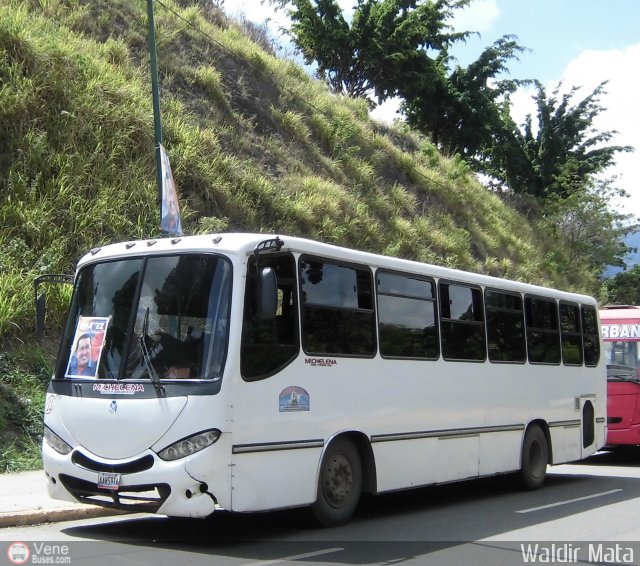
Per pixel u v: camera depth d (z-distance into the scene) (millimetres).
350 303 9320
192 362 7668
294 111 27828
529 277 32438
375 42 36094
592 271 41250
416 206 29906
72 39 20516
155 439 7484
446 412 10680
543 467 12891
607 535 8906
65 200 16141
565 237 41500
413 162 31953
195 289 7980
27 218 15305
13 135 16312
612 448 17719
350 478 9047
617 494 12328
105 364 8055
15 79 16906
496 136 43250
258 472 7738
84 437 7867
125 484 7523
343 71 36969
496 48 40875
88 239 15695
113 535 8297
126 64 21500
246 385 7723
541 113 44938
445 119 40938
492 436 11656
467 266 28625
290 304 8469
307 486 8359
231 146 22969
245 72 27156
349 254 9391
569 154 45625
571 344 14148
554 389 13383
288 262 8555
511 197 42094
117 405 7734
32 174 16109
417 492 12484
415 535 8695
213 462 7348
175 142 20078
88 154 17312
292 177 23766
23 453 11758
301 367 8430
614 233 41750
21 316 13930
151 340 7938
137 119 18719
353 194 25859
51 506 9141
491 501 11539
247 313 7883
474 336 11539
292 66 30656
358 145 29953
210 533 8508
